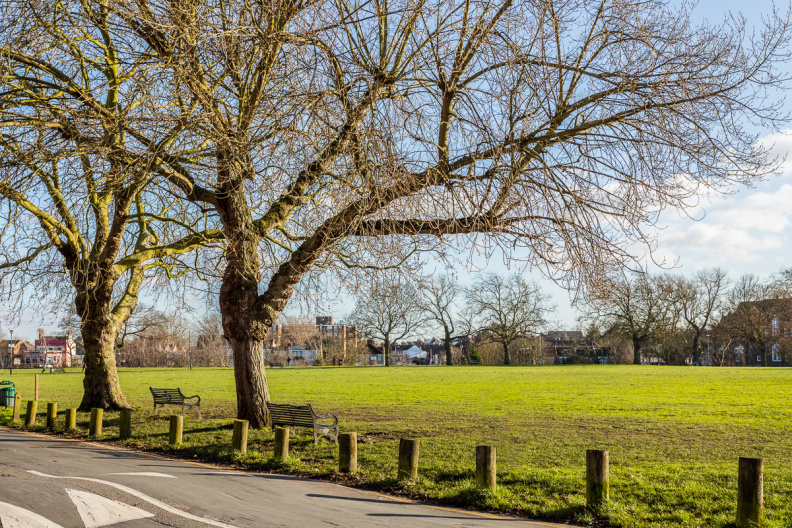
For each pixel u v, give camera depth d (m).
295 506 7.99
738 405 22.84
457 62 11.15
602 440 14.68
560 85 11.09
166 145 12.28
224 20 11.09
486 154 10.38
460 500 8.78
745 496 7.29
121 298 20.47
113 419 17.33
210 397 27.81
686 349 85.19
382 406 23.48
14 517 6.71
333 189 11.08
